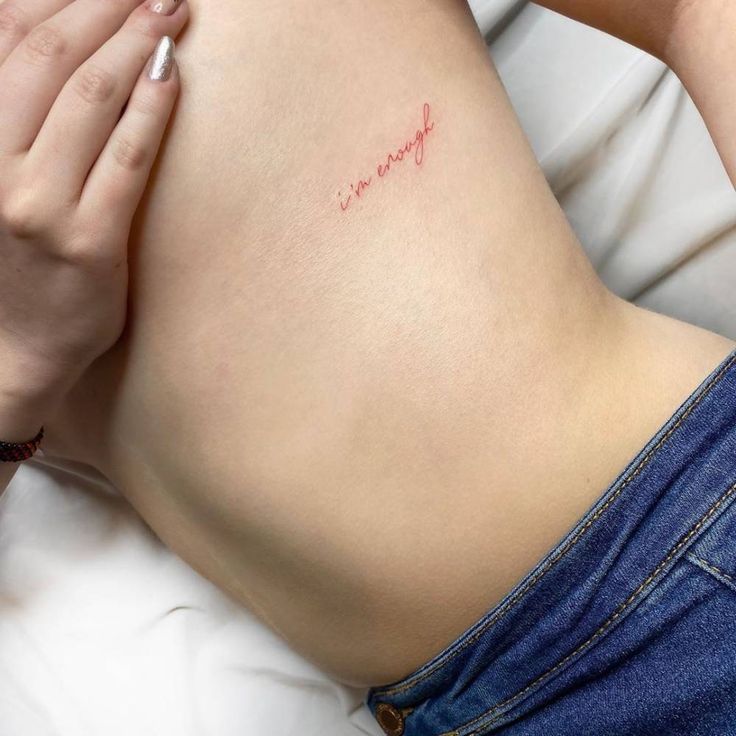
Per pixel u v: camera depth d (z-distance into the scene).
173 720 0.76
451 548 0.55
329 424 0.53
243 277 0.51
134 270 0.51
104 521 0.80
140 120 0.46
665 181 0.78
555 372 0.54
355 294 0.52
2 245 0.48
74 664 0.76
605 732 0.53
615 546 0.52
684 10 0.48
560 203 0.82
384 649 0.61
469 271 0.53
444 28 0.54
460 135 0.53
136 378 0.55
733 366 0.51
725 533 0.50
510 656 0.55
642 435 0.55
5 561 0.78
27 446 0.62
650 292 0.83
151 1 0.47
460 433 0.53
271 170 0.50
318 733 0.78
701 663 0.50
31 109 0.46
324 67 0.50
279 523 0.56
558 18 0.75
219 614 0.80
